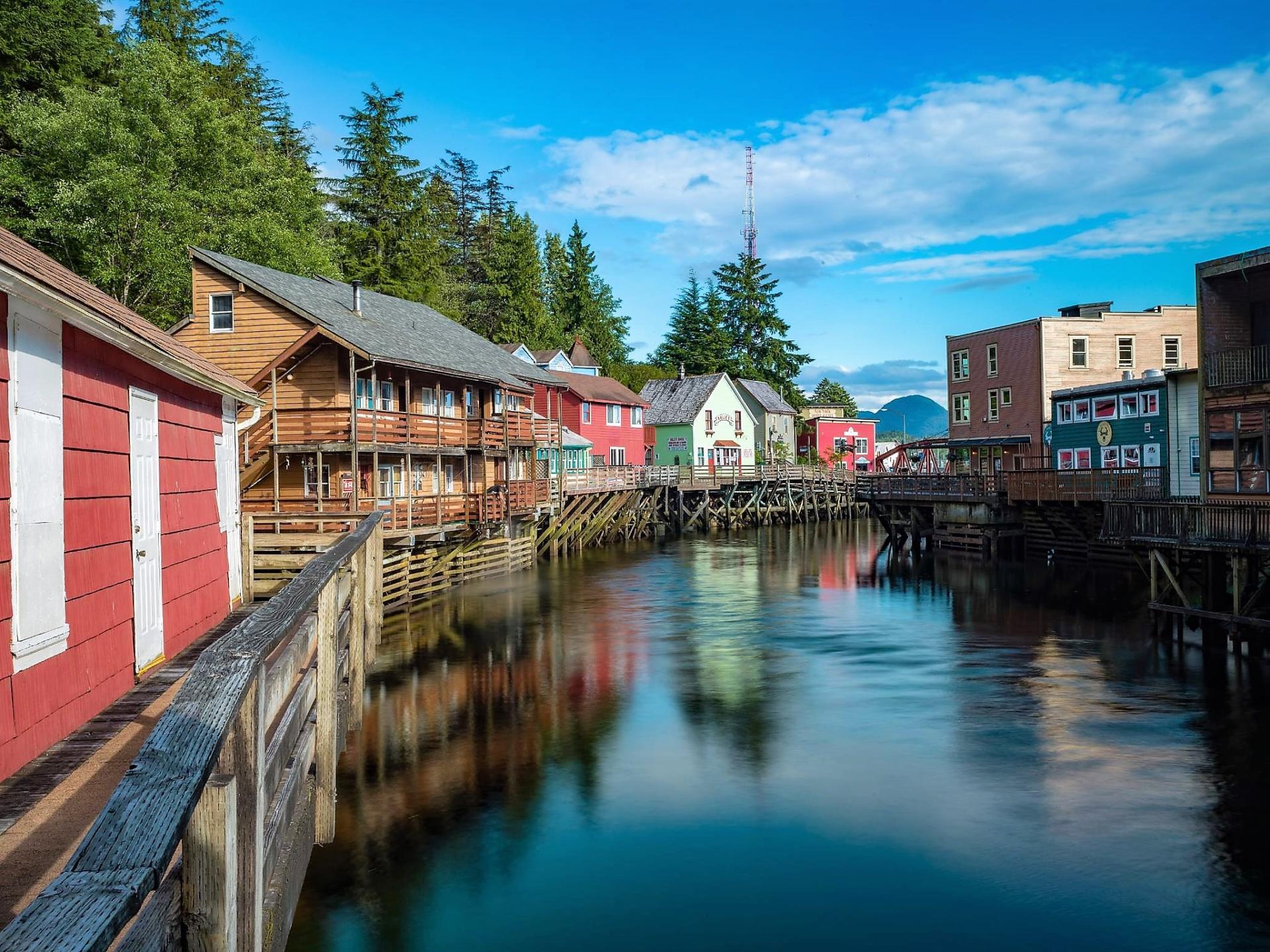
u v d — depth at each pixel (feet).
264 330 82.38
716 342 285.02
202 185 101.76
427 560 89.66
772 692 53.67
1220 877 29.89
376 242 176.24
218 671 9.25
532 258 232.12
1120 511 72.33
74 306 21.97
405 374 86.33
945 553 138.41
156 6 141.59
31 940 4.80
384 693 53.21
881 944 26.03
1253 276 78.38
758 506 199.00
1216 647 64.80
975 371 158.30
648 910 27.73
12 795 18.22
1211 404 79.30
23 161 90.68
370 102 177.06
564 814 34.83
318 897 28.25
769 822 34.27
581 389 175.11
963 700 51.55
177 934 8.08
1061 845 32.32
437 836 32.71
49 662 21.97
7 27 98.07
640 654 64.34
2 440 19.71
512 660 62.28
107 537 26.45
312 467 81.41
